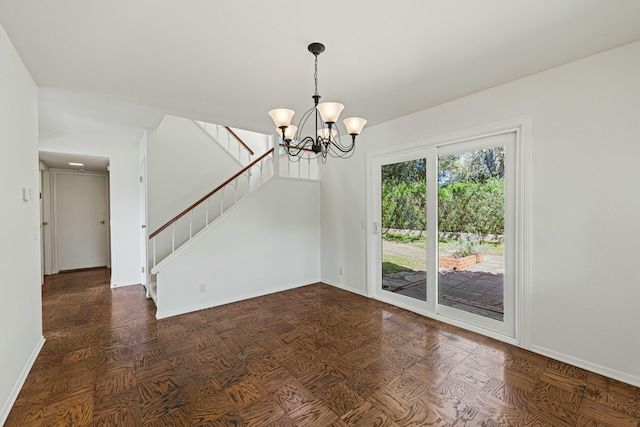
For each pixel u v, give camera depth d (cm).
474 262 294
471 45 198
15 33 181
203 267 359
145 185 416
